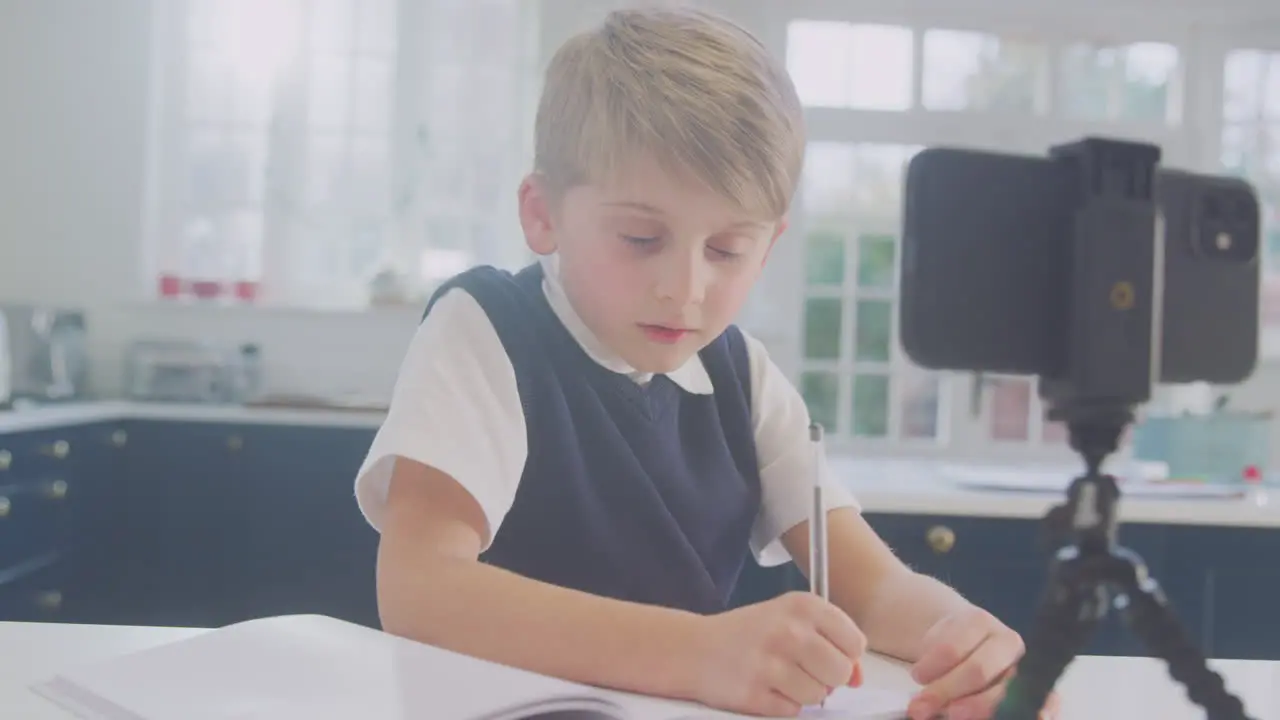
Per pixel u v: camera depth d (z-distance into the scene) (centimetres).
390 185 364
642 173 69
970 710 58
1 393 283
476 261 365
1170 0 337
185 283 358
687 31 74
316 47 362
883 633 78
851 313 344
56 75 351
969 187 49
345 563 293
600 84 73
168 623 294
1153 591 48
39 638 70
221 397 327
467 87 363
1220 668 71
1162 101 349
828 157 345
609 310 74
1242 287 54
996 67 347
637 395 89
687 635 61
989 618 68
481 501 74
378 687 52
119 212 352
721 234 72
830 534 89
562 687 52
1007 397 339
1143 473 247
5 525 251
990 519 205
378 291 349
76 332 332
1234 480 240
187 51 362
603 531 84
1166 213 53
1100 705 61
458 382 79
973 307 48
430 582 68
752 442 96
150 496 296
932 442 338
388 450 73
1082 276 48
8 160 350
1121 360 47
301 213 363
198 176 363
